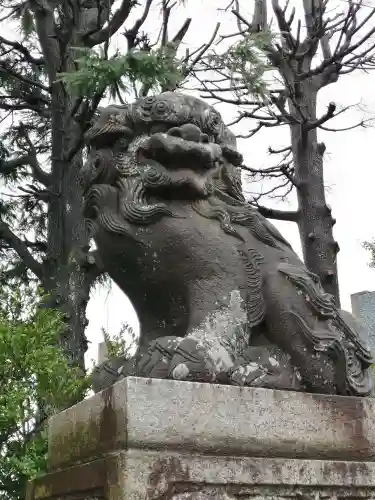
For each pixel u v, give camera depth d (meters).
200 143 1.97
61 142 5.59
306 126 5.37
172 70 3.52
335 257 5.50
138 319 2.08
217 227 1.98
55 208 5.53
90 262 5.07
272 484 1.59
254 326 1.91
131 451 1.49
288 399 1.73
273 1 5.34
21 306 3.69
